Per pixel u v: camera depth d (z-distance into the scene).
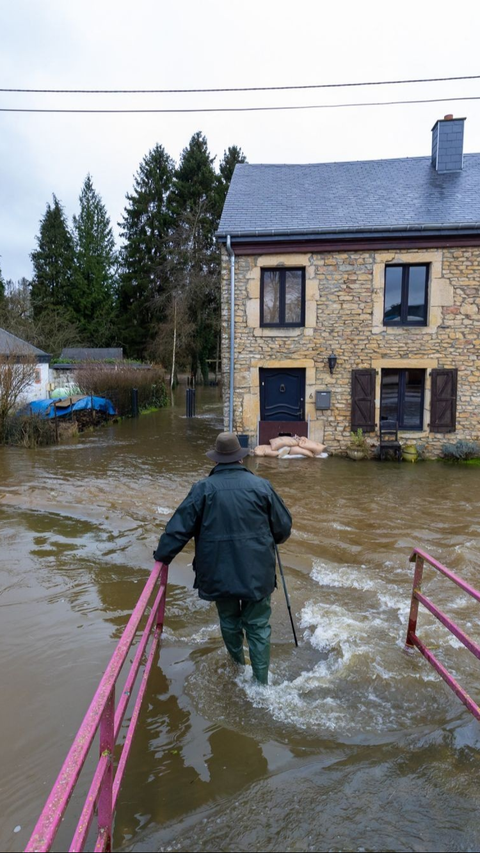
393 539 5.71
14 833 2.00
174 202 36.31
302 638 3.62
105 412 16.42
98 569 4.84
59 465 9.84
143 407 20.58
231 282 10.73
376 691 2.97
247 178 12.85
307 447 10.80
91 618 3.88
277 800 2.16
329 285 10.62
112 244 42.47
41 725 2.67
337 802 2.14
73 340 36.50
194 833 1.99
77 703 2.85
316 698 2.92
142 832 2.00
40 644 3.49
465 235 10.12
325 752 2.47
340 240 10.40
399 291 10.69
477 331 10.41
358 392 10.73
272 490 3.03
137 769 2.35
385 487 8.20
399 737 2.58
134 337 36.75
